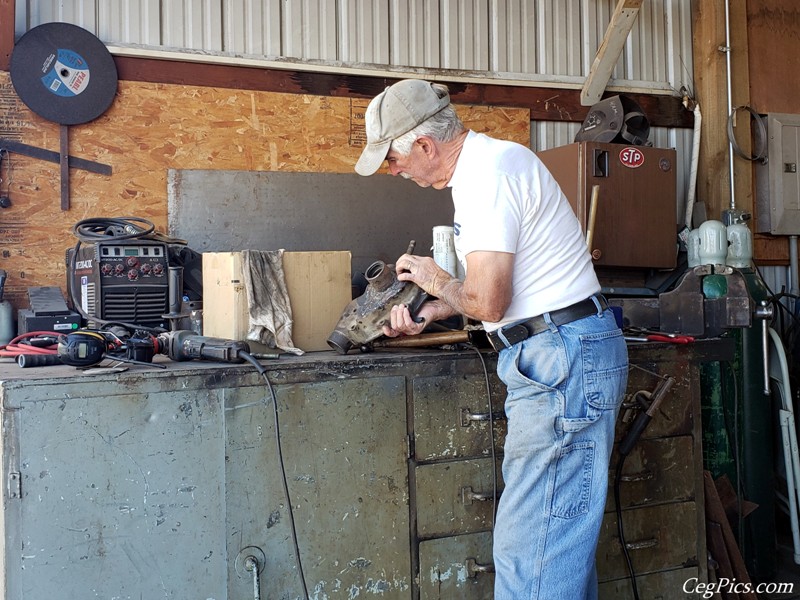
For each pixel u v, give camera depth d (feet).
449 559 6.44
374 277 6.57
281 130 9.92
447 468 6.44
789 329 12.01
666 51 12.39
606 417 5.59
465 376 6.52
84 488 5.24
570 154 9.66
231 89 9.69
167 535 5.49
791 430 10.06
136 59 9.26
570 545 5.48
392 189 10.34
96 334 5.90
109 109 9.13
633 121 10.39
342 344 6.57
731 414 9.93
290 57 9.97
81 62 8.89
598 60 11.28
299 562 5.78
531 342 5.50
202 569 5.60
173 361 6.26
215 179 9.55
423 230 10.46
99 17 9.16
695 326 8.06
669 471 7.36
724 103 12.17
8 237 8.73
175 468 5.51
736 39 12.24
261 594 5.80
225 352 5.83
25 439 5.08
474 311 5.32
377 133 5.61
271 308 6.53
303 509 5.93
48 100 8.77
